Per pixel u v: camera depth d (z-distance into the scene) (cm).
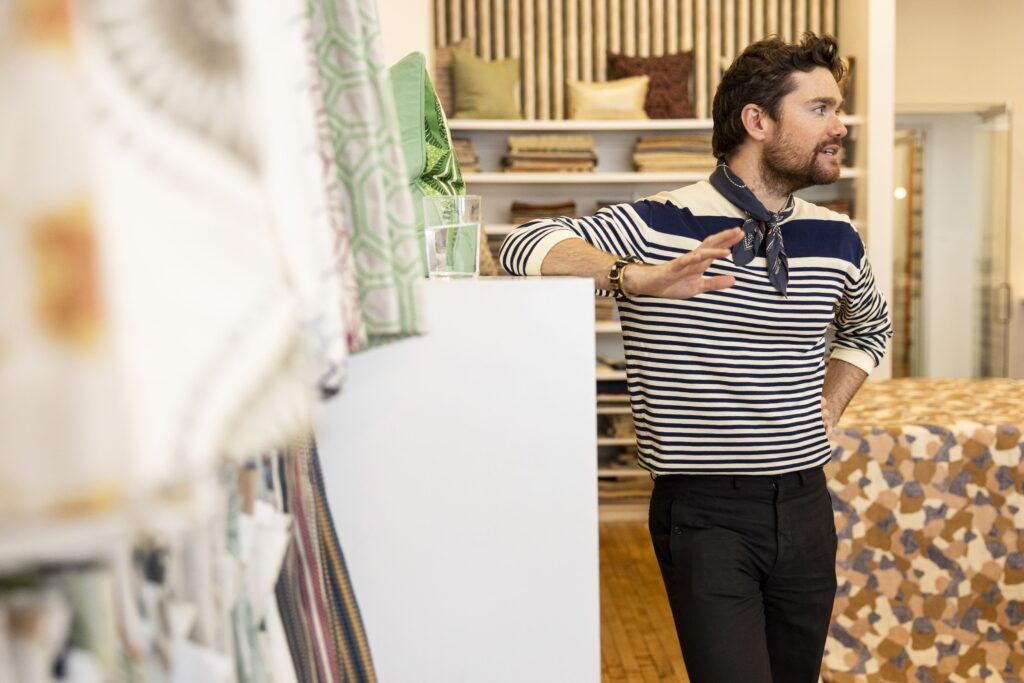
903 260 793
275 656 83
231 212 43
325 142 92
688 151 558
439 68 567
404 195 104
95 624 48
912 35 760
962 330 788
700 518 190
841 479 299
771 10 590
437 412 134
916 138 780
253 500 81
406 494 134
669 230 196
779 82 192
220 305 42
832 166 196
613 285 173
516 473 134
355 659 109
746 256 191
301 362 47
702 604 186
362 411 133
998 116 751
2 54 36
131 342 37
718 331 189
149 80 40
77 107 36
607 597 417
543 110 593
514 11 589
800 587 194
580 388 134
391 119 103
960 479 299
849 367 239
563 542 135
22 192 35
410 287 103
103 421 35
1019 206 774
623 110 560
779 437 190
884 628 298
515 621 135
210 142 42
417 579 134
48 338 35
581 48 593
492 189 582
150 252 39
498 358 134
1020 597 298
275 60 56
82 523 36
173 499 42
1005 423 301
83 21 37
